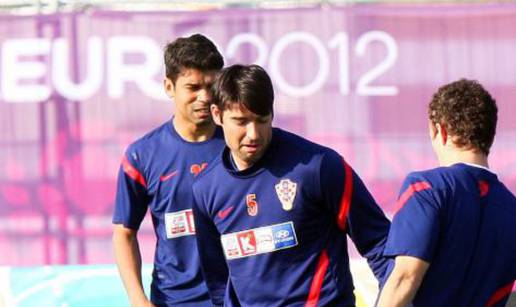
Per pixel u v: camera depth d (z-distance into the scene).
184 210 15.52
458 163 11.93
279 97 23.70
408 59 23.78
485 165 12.02
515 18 23.94
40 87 23.58
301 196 13.02
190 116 15.13
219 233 13.68
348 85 23.70
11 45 23.62
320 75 23.64
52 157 23.59
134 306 15.41
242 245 13.33
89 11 23.58
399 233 11.59
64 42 23.58
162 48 23.58
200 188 13.45
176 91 15.14
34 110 23.61
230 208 13.29
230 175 13.23
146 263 23.41
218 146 15.47
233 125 12.62
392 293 11.49
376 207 13.17
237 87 12.44
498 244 11.80
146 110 23.61
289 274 13.23
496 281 11.85
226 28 23.62
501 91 24.00
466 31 23.84
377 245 13.17
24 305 22.73
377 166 23.73
